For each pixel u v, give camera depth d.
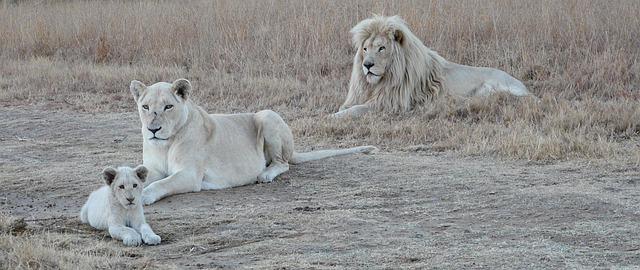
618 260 8.30
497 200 10.73
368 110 17.39
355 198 11.13
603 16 22.08
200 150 11.73
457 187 11.51
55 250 8.57
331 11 24.38
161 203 11.04
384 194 11.29
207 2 26.58
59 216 10.48
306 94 19.14
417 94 17.59
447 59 21.08
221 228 9.76
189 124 11.69
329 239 9.21
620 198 10.63
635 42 20.81
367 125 16.02
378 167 12.89
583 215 9.94
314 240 9.19
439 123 15.96
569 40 21.11
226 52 22.66
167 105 11.46
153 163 11.86
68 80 21.12
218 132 12.07
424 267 8.16
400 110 17.34
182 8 26.50
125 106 18.69
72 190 11.83
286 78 20.75
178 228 9.77
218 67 22.14
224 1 26.16
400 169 12.71
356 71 17.83
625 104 16.48
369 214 10.27
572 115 15.60
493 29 21.98
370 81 17.34
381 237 9.24
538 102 16.73
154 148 11.80
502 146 13.68
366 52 17.38
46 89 20.36
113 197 9.42
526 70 20.00
